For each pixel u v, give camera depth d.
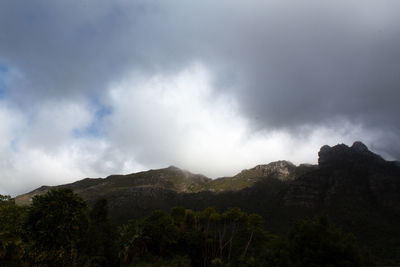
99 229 48.94
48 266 28.47
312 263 25.03
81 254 35.34
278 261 29.45
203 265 58.69
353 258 25.23
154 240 57.44
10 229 27.67
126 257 49.28
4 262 26.78
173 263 49.00
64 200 31.22
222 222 66.31
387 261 49.31
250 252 59.34
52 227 29.03
